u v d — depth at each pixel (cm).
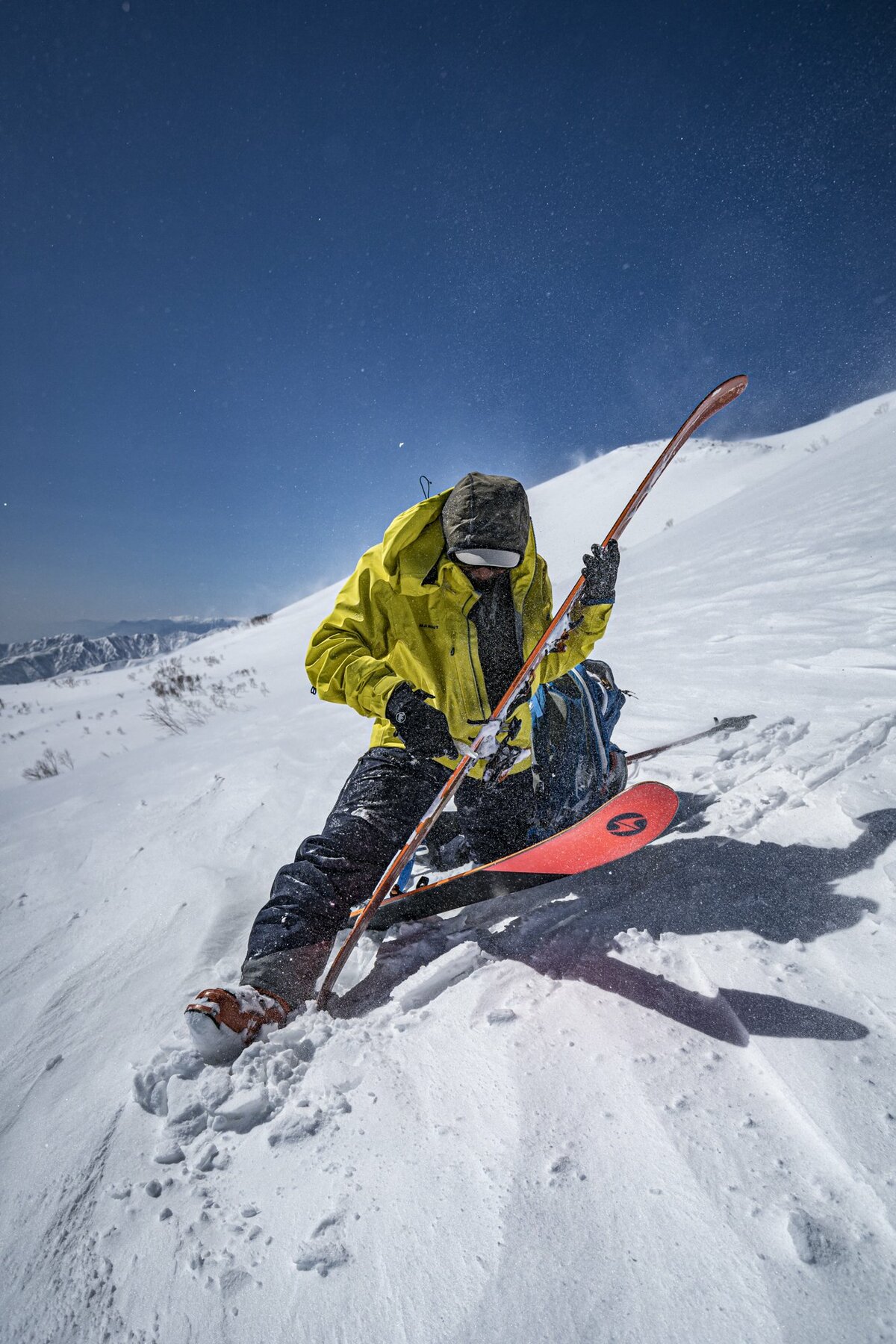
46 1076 179
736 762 284
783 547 800
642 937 177
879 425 1504
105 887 322
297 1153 131
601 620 223
